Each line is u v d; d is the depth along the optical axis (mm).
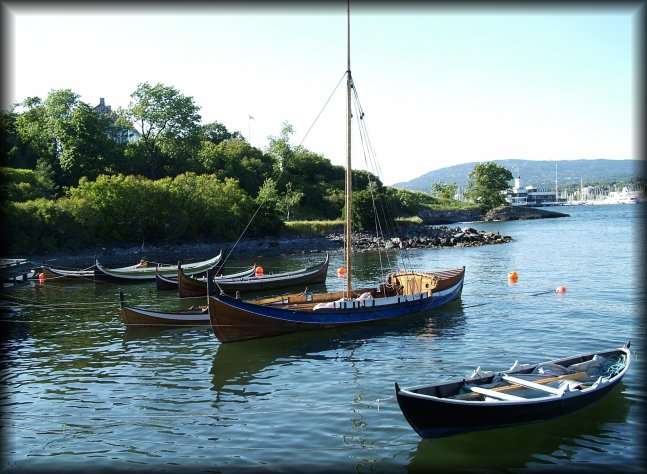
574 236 87312
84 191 75625
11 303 39250
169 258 72812
